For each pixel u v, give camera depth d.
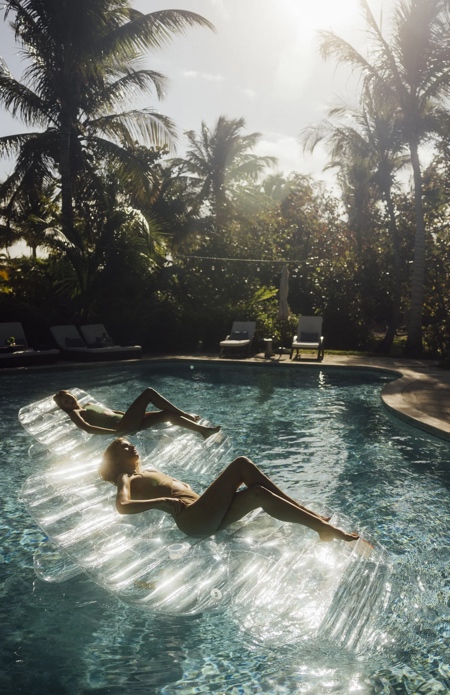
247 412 10.42
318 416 10.12
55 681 3.34
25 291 18.45
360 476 6.95
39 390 12.27
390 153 22.66
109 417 6.06
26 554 4.87
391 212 22.36
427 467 7.30
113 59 19.14
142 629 3.83
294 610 3.55
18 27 18.28
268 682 3.31
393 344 25.66
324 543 3.97
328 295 22.88
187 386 13.16
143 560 3.94
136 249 19.16
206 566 3.86
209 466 5.89
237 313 19.78
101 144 19.39
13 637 3.75
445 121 19.16
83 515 4.35
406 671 3.38
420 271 19.53
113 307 18.72
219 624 3.88
